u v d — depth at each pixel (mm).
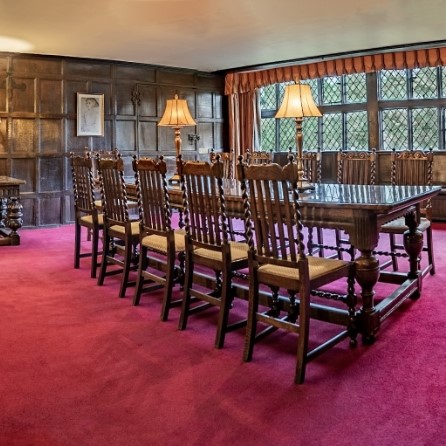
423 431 1743
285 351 2479
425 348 2469
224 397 2018
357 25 5375
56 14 4703
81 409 1938
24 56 6410
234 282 3793
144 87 7422
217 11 4719
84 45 6039
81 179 4047
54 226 6742
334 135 7629
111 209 3598
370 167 4488
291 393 2045
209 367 2307
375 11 4852
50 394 2062
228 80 8133
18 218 5371
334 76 7309
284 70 7527
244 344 2424
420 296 3287
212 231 2604
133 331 2781
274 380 2164
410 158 4324
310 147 7863
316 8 4707
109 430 1787
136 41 5891
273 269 2332
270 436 1732
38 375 2240
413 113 6977
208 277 3141
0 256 4789
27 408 1951
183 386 2119
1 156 6316
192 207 2701
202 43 6074
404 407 1910
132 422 1837
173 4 4469
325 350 2297
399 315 2945
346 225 2514
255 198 2299
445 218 6492
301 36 5828
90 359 2410
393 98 7082
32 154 6531
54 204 6746
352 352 2443
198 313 3082
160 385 2133
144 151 7473
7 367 2326
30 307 3213
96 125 6977
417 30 5648
